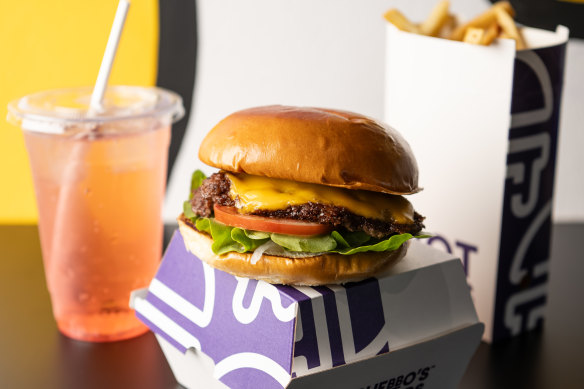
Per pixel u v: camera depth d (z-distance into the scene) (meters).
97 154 0.53
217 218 0.47
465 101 0.56
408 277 0.48
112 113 0.54
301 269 0.45
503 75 0.54
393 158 0.46
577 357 0.56
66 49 0.92
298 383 0.45
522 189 0.56
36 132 0.53
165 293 0.53
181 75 0.95
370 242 0.47
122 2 0.54
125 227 0.55
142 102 0.58
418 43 0.58
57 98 0.58
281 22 0.94
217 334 0.49
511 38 0.56
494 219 0.56
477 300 0.58
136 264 0.56
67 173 0.53
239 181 0.48
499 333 0.58
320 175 0.45
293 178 0.45
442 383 0.51
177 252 0.53
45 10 0.90
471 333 0.50
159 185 0.57
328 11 0.94
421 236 0.49
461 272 0.50
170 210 1.00
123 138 0.53
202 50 0.94
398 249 0.48
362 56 0.96
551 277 0.66
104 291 0.56
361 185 0.45
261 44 0.95
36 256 0.68
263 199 0.46
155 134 0.56
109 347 0.56
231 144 0.46
